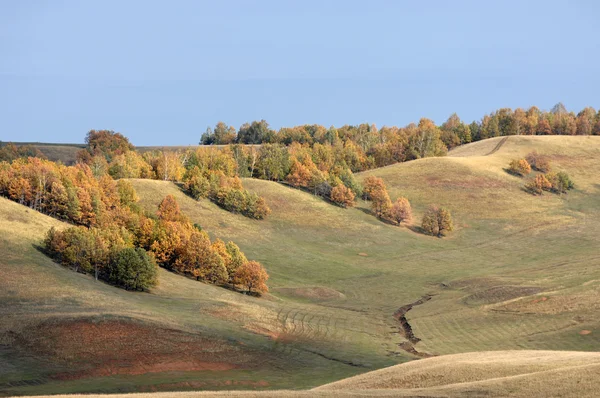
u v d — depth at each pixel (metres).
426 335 131.00
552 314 132.38
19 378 88.88
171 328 111.69
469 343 122.88
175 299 140.00
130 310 119.44
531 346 117.44
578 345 114.81
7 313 110.75
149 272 144.25
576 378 55.38
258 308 142.00
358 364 107.12
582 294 140.12
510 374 64.38
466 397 55.84
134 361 99.62
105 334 105.81
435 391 58.50
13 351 98.38
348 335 128.12
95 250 146.50
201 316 126.31
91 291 131.38
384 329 137.50
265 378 96.25
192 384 90.94
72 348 100.88
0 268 133.38
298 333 126.12
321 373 100.81
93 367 96.25
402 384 66.50
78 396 59.97
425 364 75.31
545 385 55.16
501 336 125.38
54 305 117.44
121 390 86.19
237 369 101.25
